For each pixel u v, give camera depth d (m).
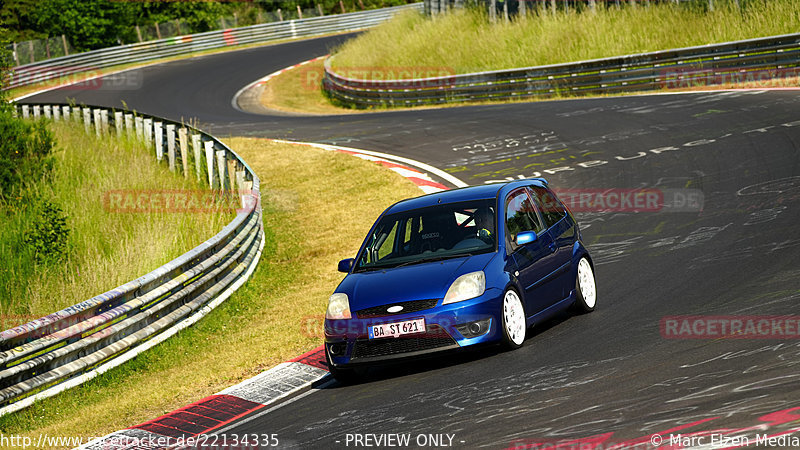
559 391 20.30
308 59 150.62
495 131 68.12
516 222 26.88
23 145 57.56
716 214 38.56
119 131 72.75
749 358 20.34
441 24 117.38
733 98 64.56
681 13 89.69
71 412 28.12
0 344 27.86
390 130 76.00
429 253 26.25
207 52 169.62
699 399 18.11
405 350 24.06
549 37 97.06
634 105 69.31
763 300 25.55
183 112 111.12
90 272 40.19
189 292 35.56
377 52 120.44
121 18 171.12
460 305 23.86
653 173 48.50
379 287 24.94
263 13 186.00
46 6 164.00
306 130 83.25
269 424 22.50
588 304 28.62
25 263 42.78
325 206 52.78
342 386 25.05
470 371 23.50
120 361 31.47
